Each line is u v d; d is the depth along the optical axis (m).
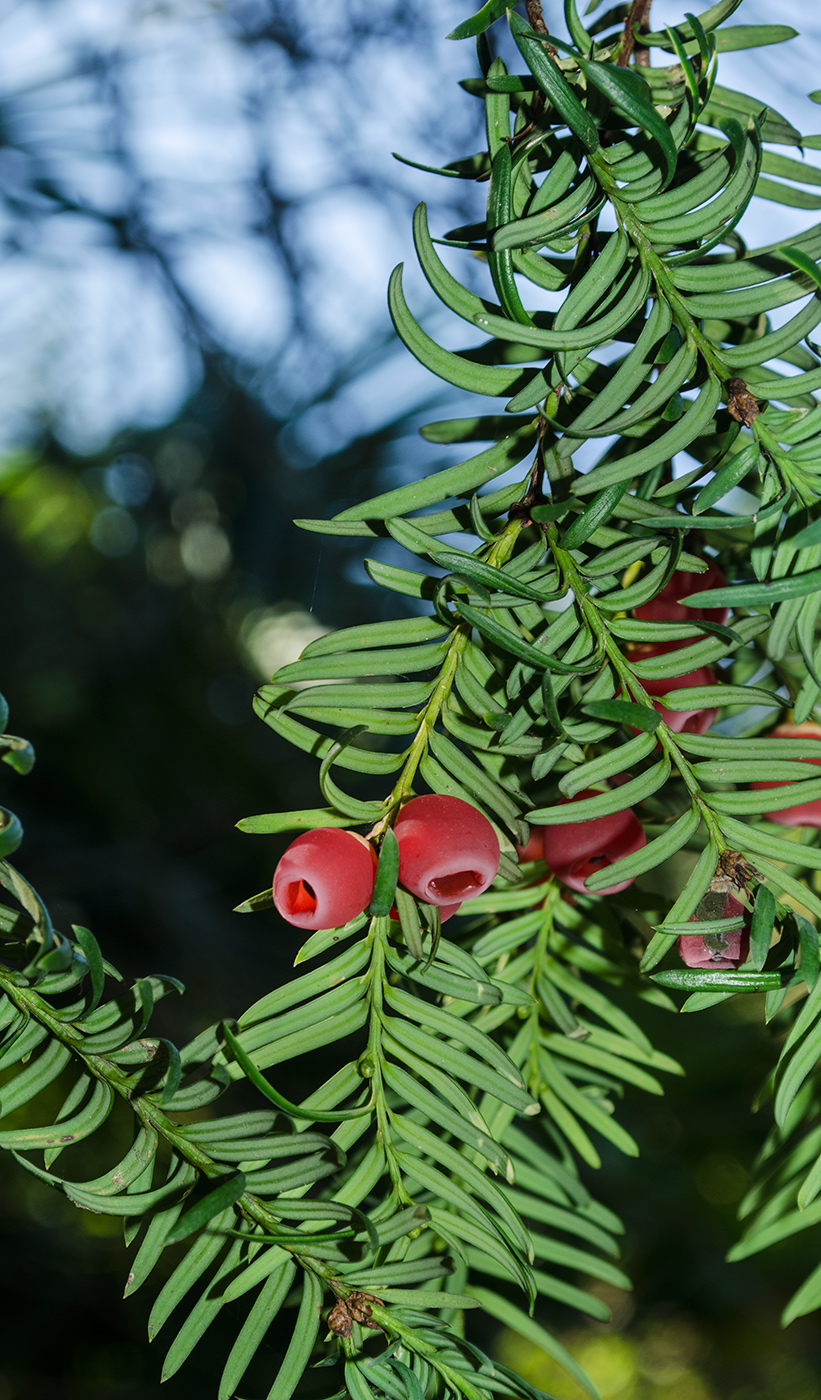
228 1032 0.28
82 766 0.64
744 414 0.29
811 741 0.29
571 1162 0.33
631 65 0.30
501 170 0.28
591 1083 0.33
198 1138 0.29
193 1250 0.29
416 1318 0.29
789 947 0.29
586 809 0.29
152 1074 0.29
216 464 0.64
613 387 0.29
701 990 0.28
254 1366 0.46
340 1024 0.29
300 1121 0.29
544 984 0.32
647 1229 0.50
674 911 0.29
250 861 0.64
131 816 0.64
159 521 0.66
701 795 0.29
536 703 0.29
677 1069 0.32
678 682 0.30
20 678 0.65
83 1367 0.51
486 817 0.29
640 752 0.29
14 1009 0.29
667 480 0.31
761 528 0.29
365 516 0.30
